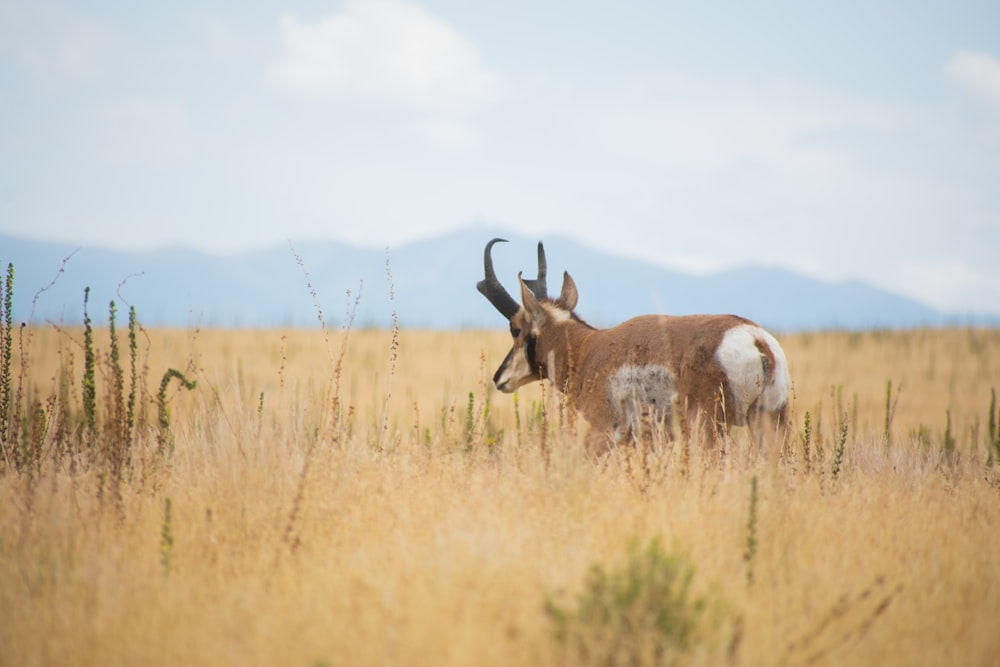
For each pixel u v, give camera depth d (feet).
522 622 52.49
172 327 358.64
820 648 52.11
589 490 76.69
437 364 275.39
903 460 101.14
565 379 119.55
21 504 75.20
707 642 50.90
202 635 51.78
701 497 75.92
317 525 70.38
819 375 300.20
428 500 76.07
